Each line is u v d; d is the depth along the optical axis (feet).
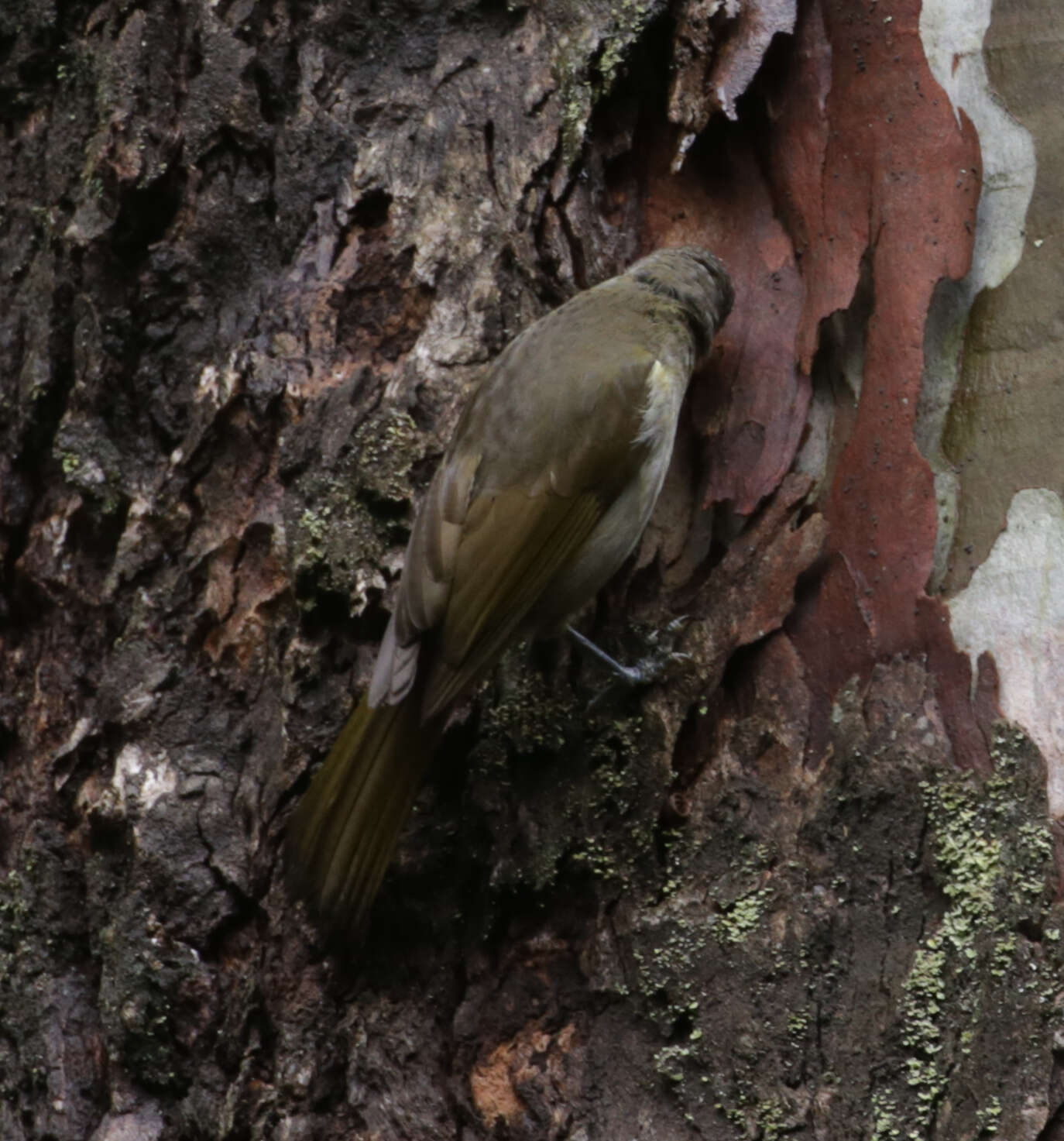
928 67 24.66
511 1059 22.57
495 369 24.27
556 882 22.97
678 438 25.81
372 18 26.61
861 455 23.77
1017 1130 19.95
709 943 21.84
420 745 22.24
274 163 25.96
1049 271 23.45
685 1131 21.39
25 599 26.21
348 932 22.52
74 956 24.53
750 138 25.96
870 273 24.48
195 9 26.40
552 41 26.04
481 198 25.34
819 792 22.27
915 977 20.89
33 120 28.32
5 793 25.77
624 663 23.82
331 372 24.68
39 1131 23.75
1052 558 22.36
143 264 25.98
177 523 24.86
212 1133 22.58
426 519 23.30
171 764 23.80
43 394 26.14
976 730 21.98
